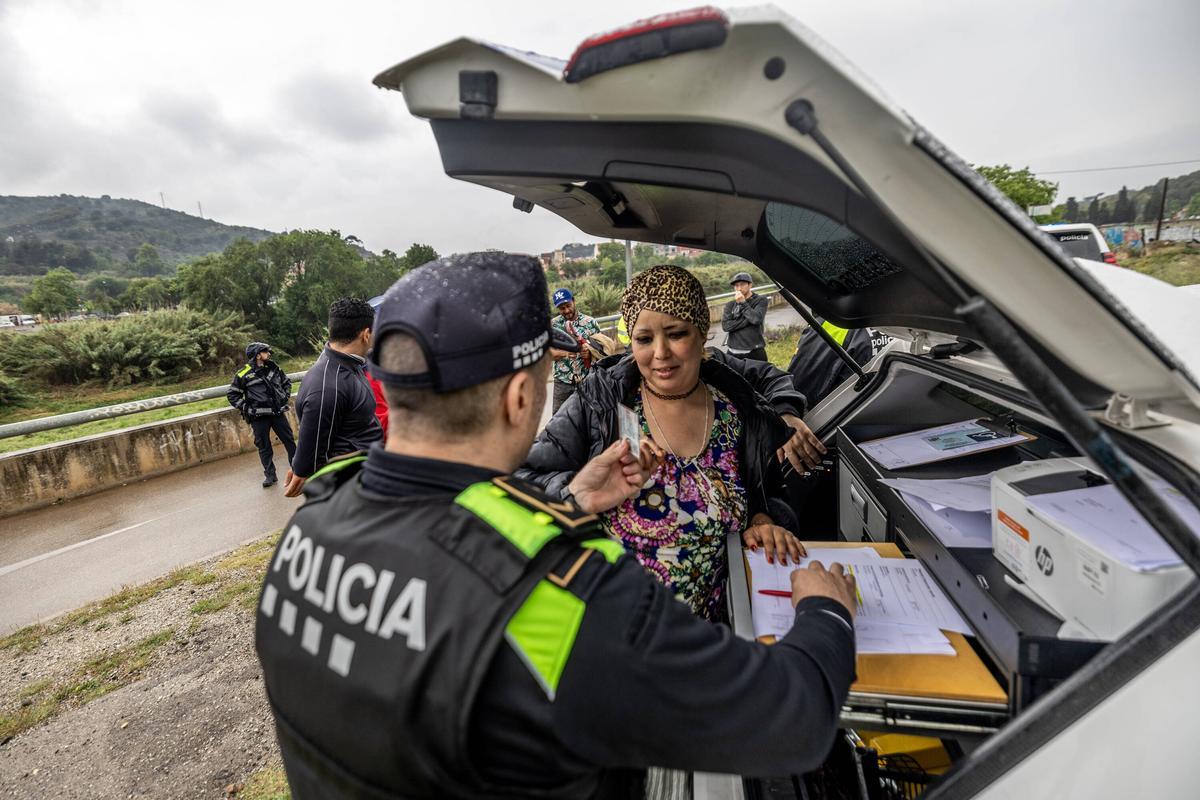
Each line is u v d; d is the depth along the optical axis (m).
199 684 2.90
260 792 2.24
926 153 0.61
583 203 1.21
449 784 0.57
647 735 0.59
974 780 0.76
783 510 1.59
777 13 0.57
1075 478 0.99
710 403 1.45
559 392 5.36
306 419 3.00
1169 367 0.72
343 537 0.69
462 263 0.75
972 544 1.11
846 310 1.73
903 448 1.55
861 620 1.02
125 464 6.90
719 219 1.38
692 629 0.64
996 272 0.67
